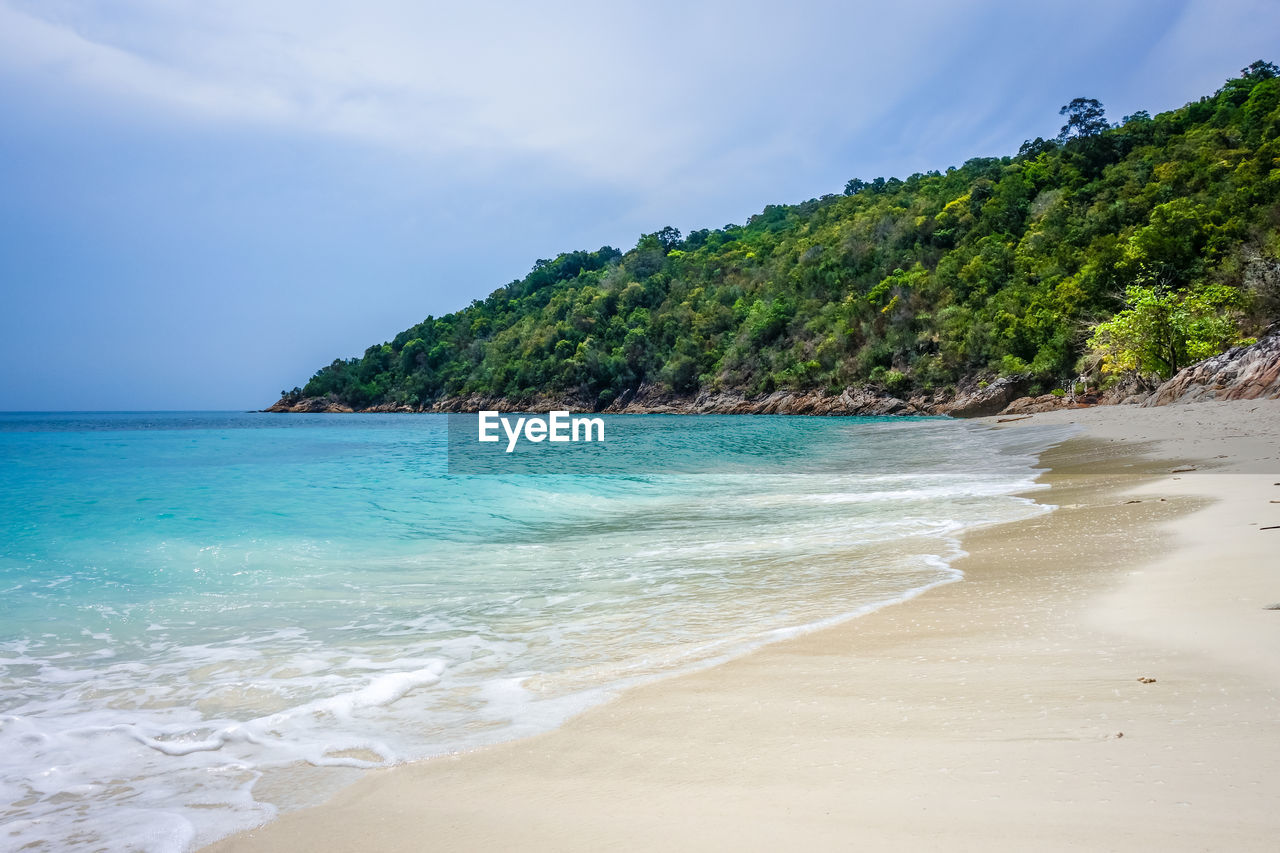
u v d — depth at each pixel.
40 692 4.19
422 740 3.34
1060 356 59.59
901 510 11.38
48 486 14.73
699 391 102.50
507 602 6.29
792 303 98.06
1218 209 59.72
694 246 169.38
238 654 4.87
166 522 10.52
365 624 5.61
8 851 2.53
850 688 3.63
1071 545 7.36
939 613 5.08
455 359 150.62
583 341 122.88
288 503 12.76
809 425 54.28
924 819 2.25
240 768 3.14
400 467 21.48
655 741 3.13
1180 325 37.62
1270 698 3.01
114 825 2.69
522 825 2.47
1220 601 4.65
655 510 12.65
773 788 2.58
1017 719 3.03
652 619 5.51
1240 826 2.04
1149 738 2.71
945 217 91.56
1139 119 97.25
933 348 76.81
